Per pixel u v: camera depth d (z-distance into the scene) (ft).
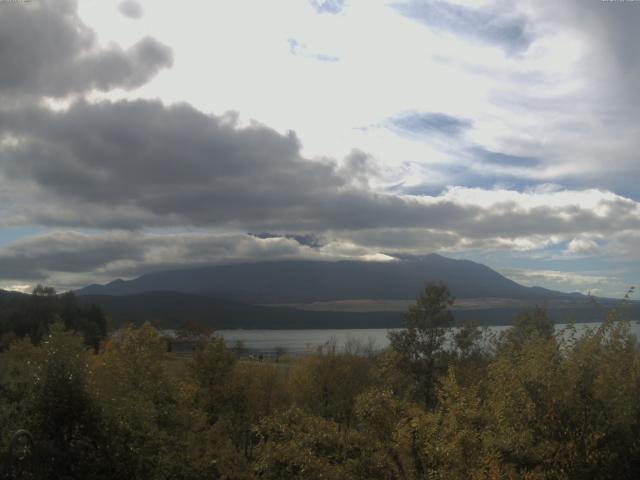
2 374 53.93
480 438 35.96
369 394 45.42
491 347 92.58
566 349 39.60
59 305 210.59
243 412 87.40
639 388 35.78
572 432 33.83
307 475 42.01
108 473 43.83
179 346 232.53
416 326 117.60
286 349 317.42
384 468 41.39
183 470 48.47
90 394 46.11
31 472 40.22
